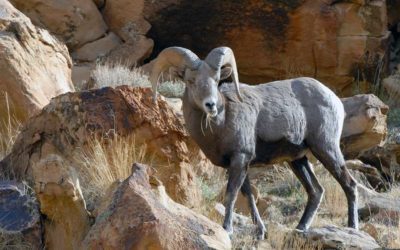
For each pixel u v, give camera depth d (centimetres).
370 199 2664
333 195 2662
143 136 2430
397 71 3988
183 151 2475
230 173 2202
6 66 2809
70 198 2088
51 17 3769
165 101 2488
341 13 3812
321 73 3878
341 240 2139
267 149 2272
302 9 3800
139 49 3816
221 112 2167
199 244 1920
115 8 3894
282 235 2223
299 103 2320
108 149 2392
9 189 2222
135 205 1947
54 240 2131
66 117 2430
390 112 3712
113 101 2436
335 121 2364
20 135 2462
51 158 2131
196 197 2491
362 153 3169
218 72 2108
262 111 2255
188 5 3841
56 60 3097
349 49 3838
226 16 3847
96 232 1950
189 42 3944
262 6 3806
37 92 2847
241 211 2578
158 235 1894
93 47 3803
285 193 2864
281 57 3875
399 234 2272
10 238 2127
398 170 3077
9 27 2936
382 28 3853
